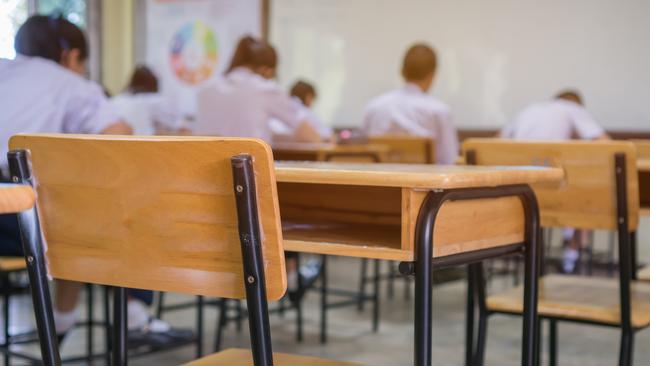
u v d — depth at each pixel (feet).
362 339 12.23
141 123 15.61
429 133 16.46
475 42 22.67
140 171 4.02
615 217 6.81
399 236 5.23
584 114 17.42
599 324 6.84
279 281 3.74
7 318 9.80
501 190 5.01
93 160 4.14
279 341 11.99
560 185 7.04
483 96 22.62
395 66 23.89
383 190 5.90
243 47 13.84
